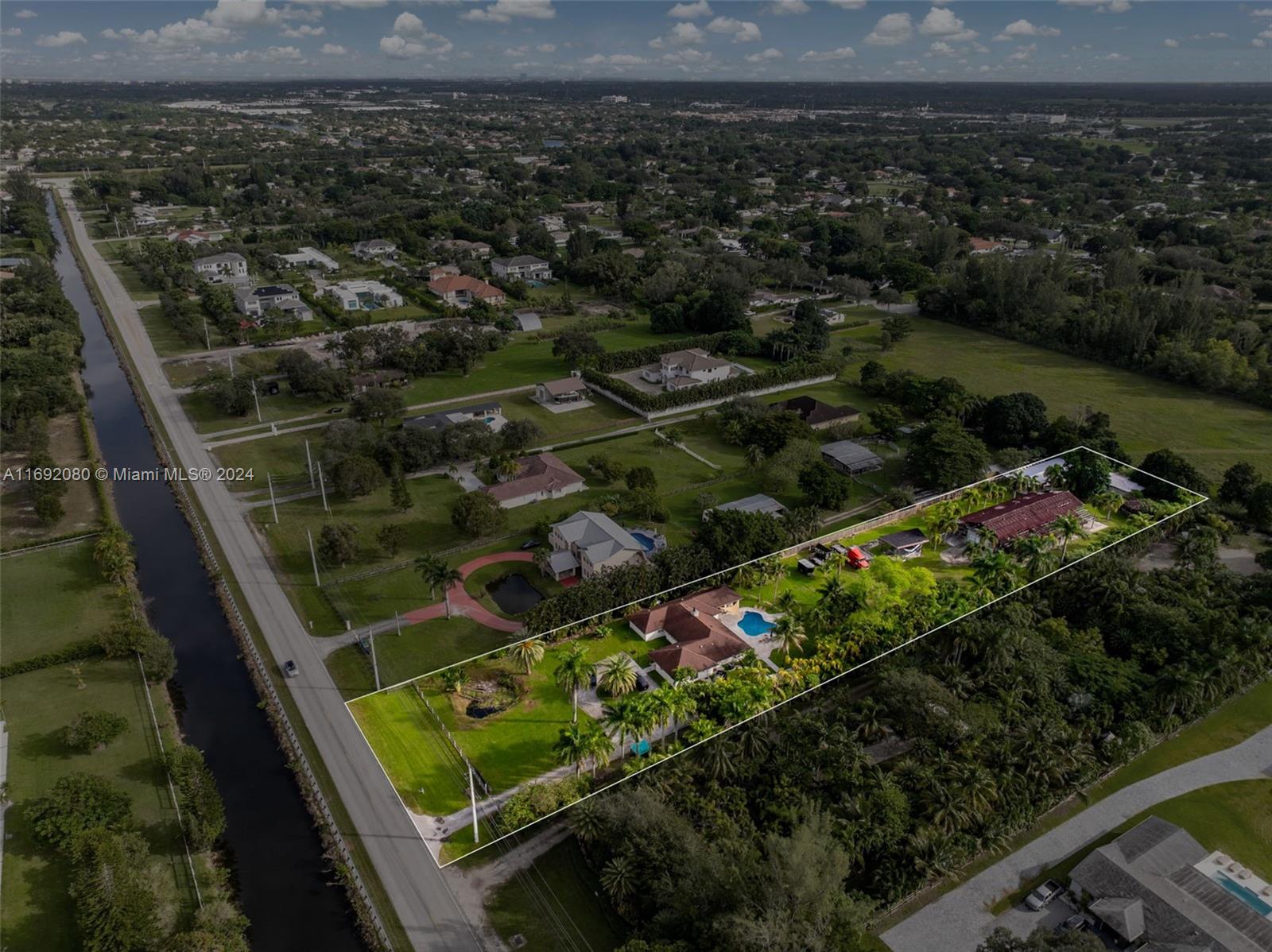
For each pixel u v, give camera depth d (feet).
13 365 517.55
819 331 632.79
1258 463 460.55
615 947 200.34
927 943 203.41
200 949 186.80
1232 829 237.66
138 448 468.34
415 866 220.43
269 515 391.24
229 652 306.14
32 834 224.94
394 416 496.23
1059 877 221.66
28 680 283.38
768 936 174.91
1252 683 295.28
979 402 505.25
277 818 237.86
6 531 375.04
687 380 558.56
